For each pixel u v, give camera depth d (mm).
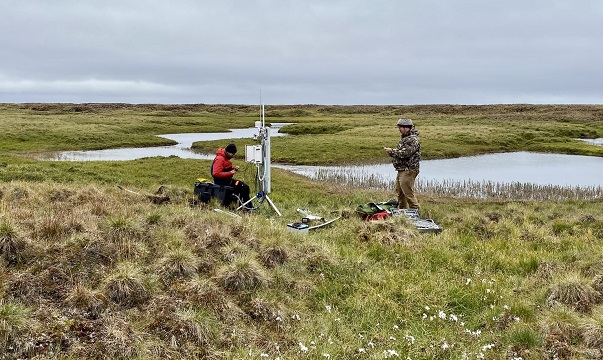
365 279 9242
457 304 8445
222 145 49688
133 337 6496
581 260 10109
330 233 12312
